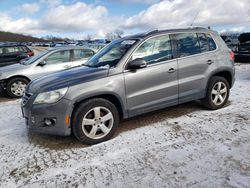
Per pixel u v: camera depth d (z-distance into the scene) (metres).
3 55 11.84
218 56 5.06
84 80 3.86
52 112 3.72
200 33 4.96
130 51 4.20
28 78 7.70
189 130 4.23
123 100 4.09
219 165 3.10
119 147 3.79
